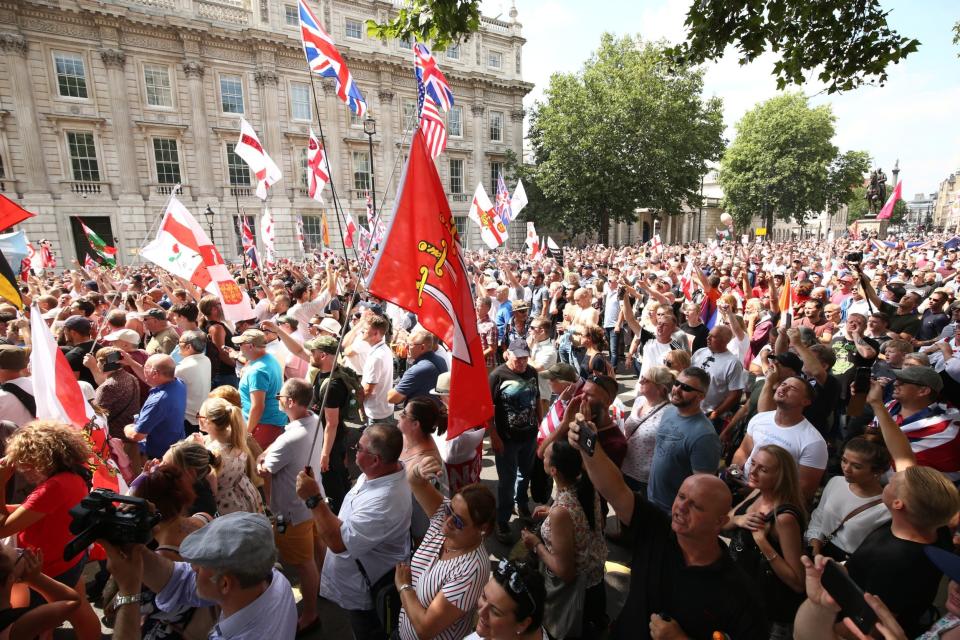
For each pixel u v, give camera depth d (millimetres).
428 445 3633
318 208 34875
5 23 24828
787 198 57656
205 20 29484
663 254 23875
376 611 3010
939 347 5703
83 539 2057
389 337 10031
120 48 27828
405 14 6438
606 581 4238
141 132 28812
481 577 2492
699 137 41594
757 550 2965
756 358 6684
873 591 2488
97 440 3924
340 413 4809
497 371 4789
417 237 2928
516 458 4699
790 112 55844
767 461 2879
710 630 2084
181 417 4609
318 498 2941
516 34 43812
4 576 2285
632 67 39656
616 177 40250
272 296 10156
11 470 3039
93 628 2785
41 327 3826
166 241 7199
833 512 3080
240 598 2068
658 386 4238
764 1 6160
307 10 8398
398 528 2971
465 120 41688
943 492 2365
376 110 36594
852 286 9742
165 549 2635
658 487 3846
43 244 18266
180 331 6898
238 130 31688
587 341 5906
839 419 5699
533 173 43688
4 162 25500
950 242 23969
